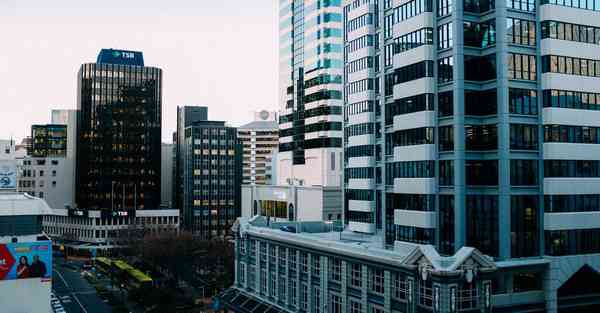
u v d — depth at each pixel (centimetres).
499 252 6450
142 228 19488
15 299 7444
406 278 6575
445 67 6981
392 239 8100
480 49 6888
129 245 17700
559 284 6631
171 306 11519
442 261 6009
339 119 15238
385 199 8288
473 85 6819
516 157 6575
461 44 6794
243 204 17012
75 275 16512
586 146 6912
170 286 14038
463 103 6756
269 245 9962
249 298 10469
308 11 16188
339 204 13338
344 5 12162
